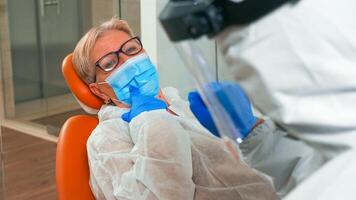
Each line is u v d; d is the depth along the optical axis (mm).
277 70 632
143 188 1410
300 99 639
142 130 1463
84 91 1671
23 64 4168
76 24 3738
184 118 1565
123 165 1473
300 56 622
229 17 636
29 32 4070
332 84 622
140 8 2520
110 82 1597
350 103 626
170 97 1678
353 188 595
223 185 1460
